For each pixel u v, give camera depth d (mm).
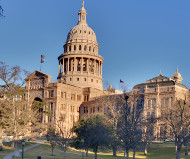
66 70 154125
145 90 104500
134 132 46750
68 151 82125
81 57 152375
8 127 69562
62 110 128625
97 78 153000
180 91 99562
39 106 91812
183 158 63906
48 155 71500
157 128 66938
